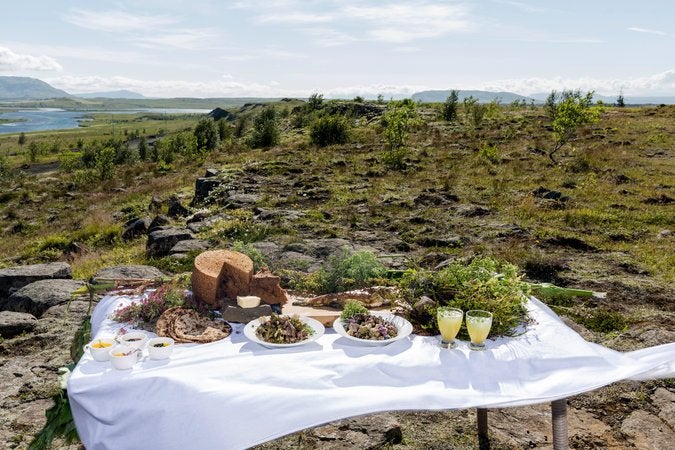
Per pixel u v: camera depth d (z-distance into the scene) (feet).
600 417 14.96
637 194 50.90
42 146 302.04
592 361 9.53
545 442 13.73
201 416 8.08
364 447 13.26
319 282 12.48
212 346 9.82
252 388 8.43
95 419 8.71
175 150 170.81
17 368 18.25
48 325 22.29
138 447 8.18
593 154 73.46
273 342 9.89
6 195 96.89
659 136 86.79
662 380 16.55
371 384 8.89
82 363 9.41
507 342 10.12
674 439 13.83
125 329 10.46
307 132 151.64
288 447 13.30
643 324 21.20
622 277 27.76
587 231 38.58
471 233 38.34
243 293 11.35
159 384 8.57
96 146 174.40
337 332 10.42
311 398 8.30
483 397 8.61
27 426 14.61
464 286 10.86
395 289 11.98
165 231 40.73
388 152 77.36
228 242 37.70
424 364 9.23
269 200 52.80
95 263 39.78
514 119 124.47
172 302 11.08
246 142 134.51
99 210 72.64
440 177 61.93
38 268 31.32
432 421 14.74
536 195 50.70
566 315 22.30
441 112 136.46
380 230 40.88
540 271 28.78
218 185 61.62
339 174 67.26
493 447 13.38
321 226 41.60
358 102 199.31
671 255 31.78
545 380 9.11
